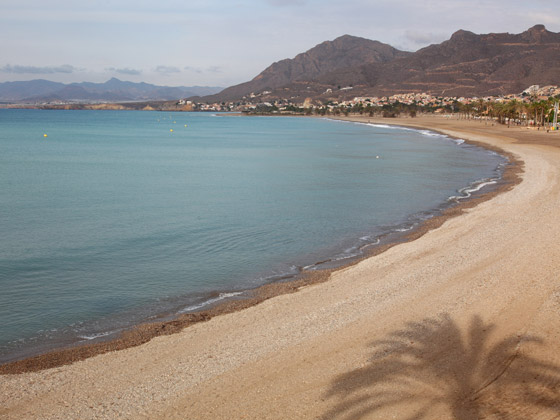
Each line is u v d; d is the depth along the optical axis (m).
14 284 20.12
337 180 52.50
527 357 11.59
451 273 18.72
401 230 28.55
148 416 9.93
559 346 12.07
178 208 36.75
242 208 36.72
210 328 14.97
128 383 11.44
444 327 13.68
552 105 153.38
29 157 79.12
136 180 53.53
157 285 20.05
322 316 15.23
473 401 9.85
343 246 25.56
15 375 12.12
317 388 10.72
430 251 22.41
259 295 18.38
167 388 11.09
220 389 10.91
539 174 49.25
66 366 12.65
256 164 70.69
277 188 47.25
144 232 29.05
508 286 16.72
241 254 24.52
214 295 18.77
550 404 9.59
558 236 23.12
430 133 144.50
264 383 11.09
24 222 31.69
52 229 29.78
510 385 10.38
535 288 16.30
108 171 61.84
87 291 19.38
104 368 12.40
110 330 15.62
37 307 17.70
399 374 11.13
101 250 25.20
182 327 15.45
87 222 31.78
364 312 15.28
